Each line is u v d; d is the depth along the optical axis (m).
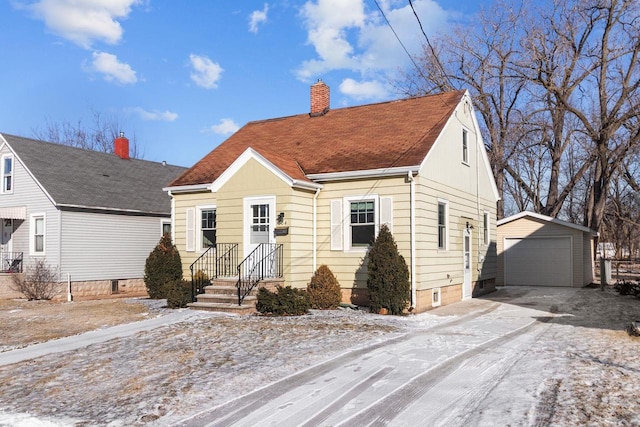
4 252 23.56
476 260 21.02
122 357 9.48
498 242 27.11
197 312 14.34
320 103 21.64
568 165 42.66
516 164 40.72
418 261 15.34
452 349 9.75
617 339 10.52
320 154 17.88
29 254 22.77
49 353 10.08
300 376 7.94
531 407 6.29
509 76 32.00
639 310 15.44
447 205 17.91
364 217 16.19
